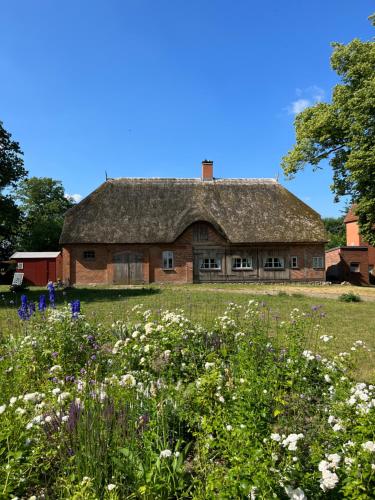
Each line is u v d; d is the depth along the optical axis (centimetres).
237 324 802
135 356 575
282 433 380
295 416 415
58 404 395
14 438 341
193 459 385
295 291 2222
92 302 1634
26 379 515
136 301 1656
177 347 591
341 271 3441
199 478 338
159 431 369
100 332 730
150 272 2944
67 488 297
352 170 2402
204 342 636
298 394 456
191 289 2362
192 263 2994
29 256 3425
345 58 2484
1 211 2033
